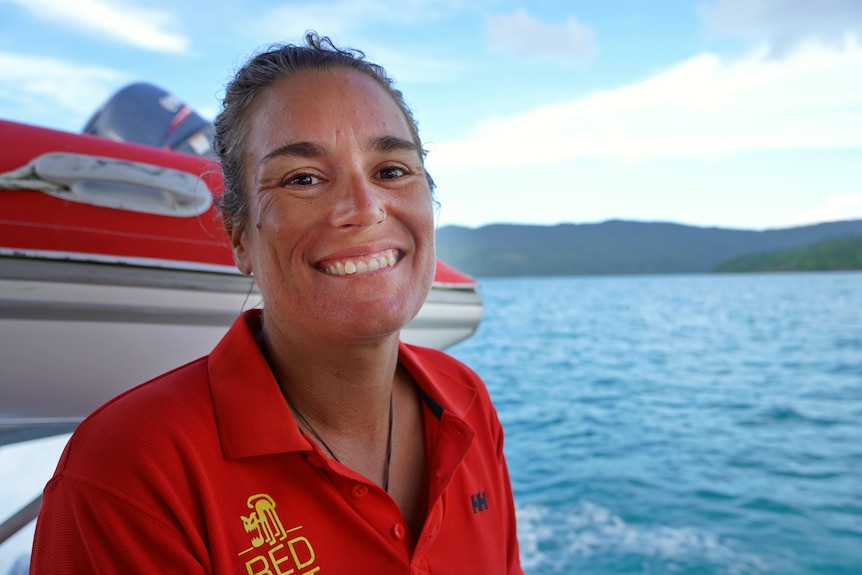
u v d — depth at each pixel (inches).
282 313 37.5
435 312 100.7
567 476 376.2
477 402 50.3
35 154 75.5
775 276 6220.5
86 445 34.1
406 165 38.2
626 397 662.5
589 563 248.1
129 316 75.3
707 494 339.6
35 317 70.6
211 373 38.4
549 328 1395.2
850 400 637.9
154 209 78.8
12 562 111.5
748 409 597.0
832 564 251.6
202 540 33.2
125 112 122.9
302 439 35.2
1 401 72.0
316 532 35.2
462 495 44.1
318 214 35.3
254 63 39.2
